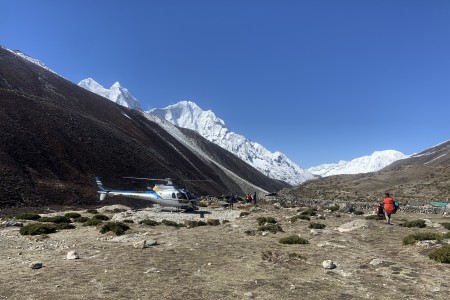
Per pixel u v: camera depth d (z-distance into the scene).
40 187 69.19
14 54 191.50
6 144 76.06
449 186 80.25
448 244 16.06
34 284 12.09
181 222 32.97
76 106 163.38
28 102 104.31
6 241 21.31
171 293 11.20
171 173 128.88
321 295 11.02
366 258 15.41
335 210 50.59
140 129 196.38
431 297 10.78
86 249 18.59
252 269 14.02
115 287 11.77
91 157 97.25
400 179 98.81
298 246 18.56
